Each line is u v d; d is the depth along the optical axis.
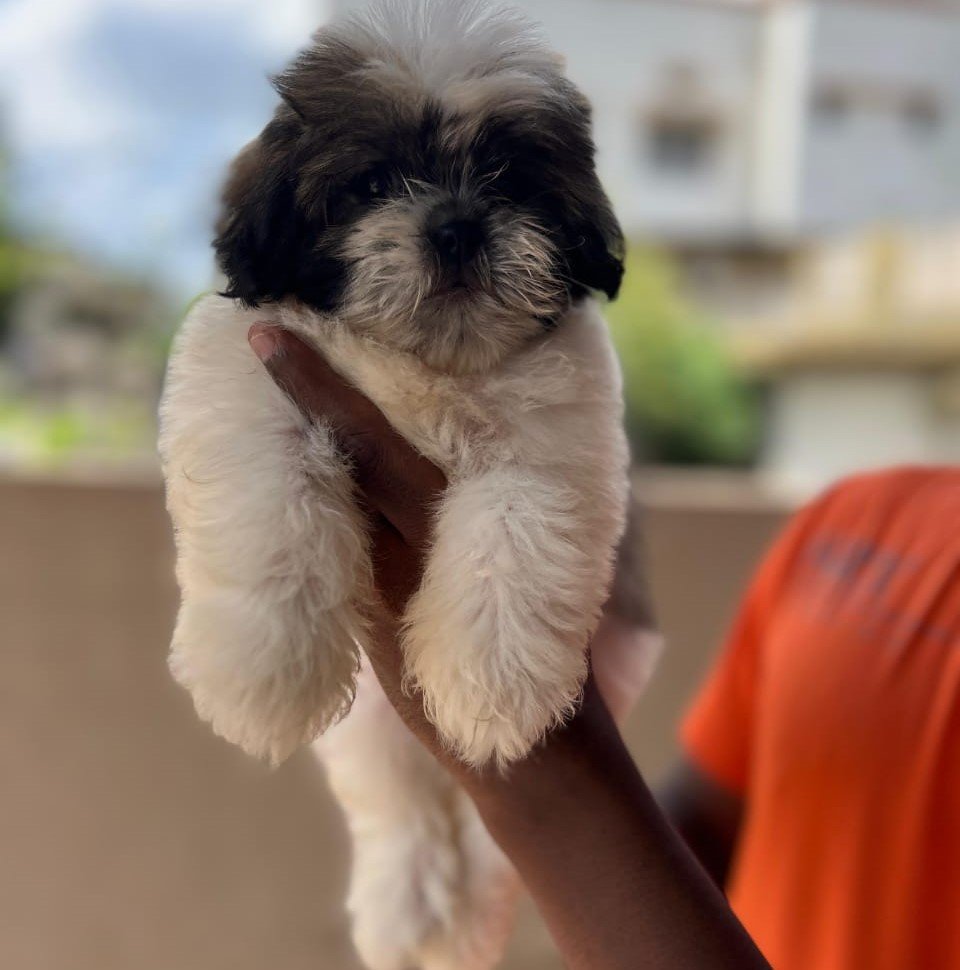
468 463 0.29
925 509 0.40
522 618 0.27
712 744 0.45
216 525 0.26
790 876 0.37
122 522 0.65
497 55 0.32
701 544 0.72
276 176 0.31
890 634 0.37
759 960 0.26
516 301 0.30
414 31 0.32
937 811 0.33
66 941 0.66
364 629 0.28
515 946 0.67
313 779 0.68
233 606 0.26
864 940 0.34
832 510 0.44
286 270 0.31
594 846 0.26
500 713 0.26
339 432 0.28
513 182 0.32
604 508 0.30
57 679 0.64
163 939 0.67
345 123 0.30
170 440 0.29
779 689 0.40
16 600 0.64
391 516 0.28
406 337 0.30
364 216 0.30
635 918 0.26
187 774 0.67
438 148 0.31
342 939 0.68
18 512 0.63
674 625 0.72
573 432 0.30
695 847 0.44
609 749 0.28
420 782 0.42
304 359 0.28
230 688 0.26
